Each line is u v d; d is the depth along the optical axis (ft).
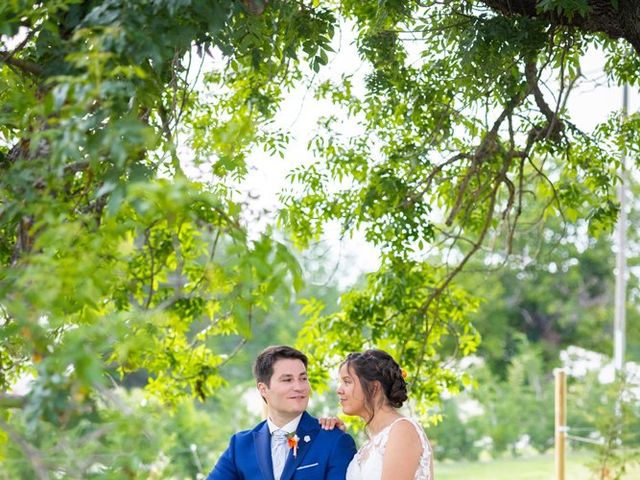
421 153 20.77
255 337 86.22
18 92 10.78
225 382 22.39
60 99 8.90
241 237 9.40
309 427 14.56
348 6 19.92
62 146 8.84
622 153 21.86
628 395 39.42
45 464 8.59
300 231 22.57
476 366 80.79
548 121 20.20
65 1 10.32
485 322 85.15
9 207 9.93
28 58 12.36
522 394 80.79
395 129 22.59
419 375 23.68
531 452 77.10
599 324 88.58
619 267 56.18
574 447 70.64
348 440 14.56
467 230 24.02
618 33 16.28
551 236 86.33
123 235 9.47
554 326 89.81
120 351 9.07
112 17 10.25
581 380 77.71
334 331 23.15
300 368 14.48
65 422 8.82
